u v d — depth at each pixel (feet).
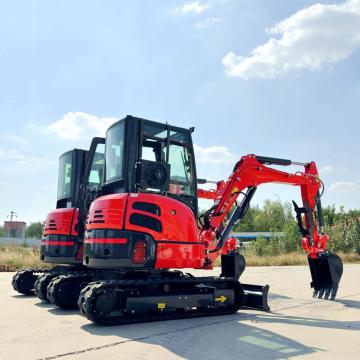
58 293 26.73
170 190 25.53
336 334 20.39
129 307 22.27
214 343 18.04
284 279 48.21
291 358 15.85
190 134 27.27
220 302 25.82
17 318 23.95
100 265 22.62
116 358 15.49
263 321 23.73
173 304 23.79
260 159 32.22
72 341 18.19
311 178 34.78
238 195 30.91
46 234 30.99
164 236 23.39
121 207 22.84
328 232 110.83
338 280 33.35
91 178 30.48
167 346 17.39
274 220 206.90
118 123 25.52
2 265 55.21
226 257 37.27
